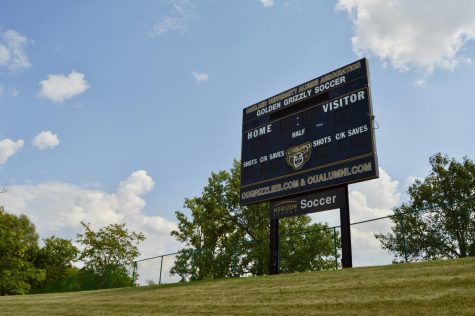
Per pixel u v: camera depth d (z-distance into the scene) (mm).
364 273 15906
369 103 19016
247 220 45000
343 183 18812
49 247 50844
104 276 37000
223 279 21719
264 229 44469
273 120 23125
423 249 29703
